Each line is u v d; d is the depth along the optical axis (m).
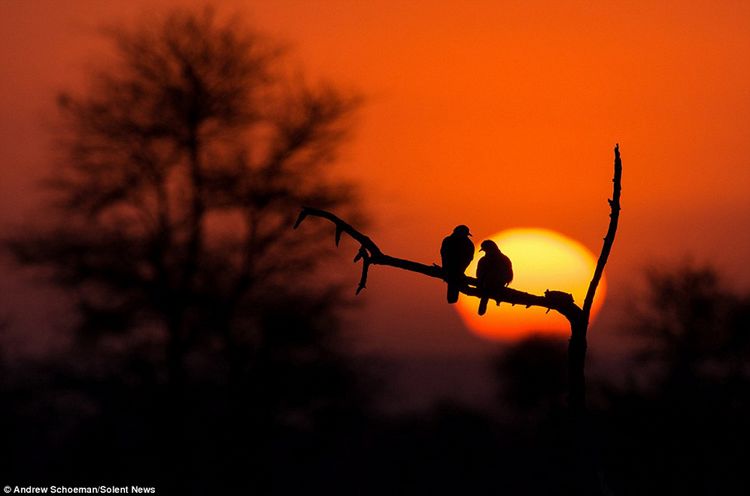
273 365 53.50
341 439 58.62
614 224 18.78
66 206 52.41
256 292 53.94
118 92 52.66
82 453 52.03
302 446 56.34
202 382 53.69
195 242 52.62
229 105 53.28
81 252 51.50
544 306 19.64
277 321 52.72
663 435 60.91
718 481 60.41
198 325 52.41
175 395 52.44
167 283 52.00
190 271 52.34
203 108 52.59
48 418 53.88
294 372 54.03
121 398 51.84
